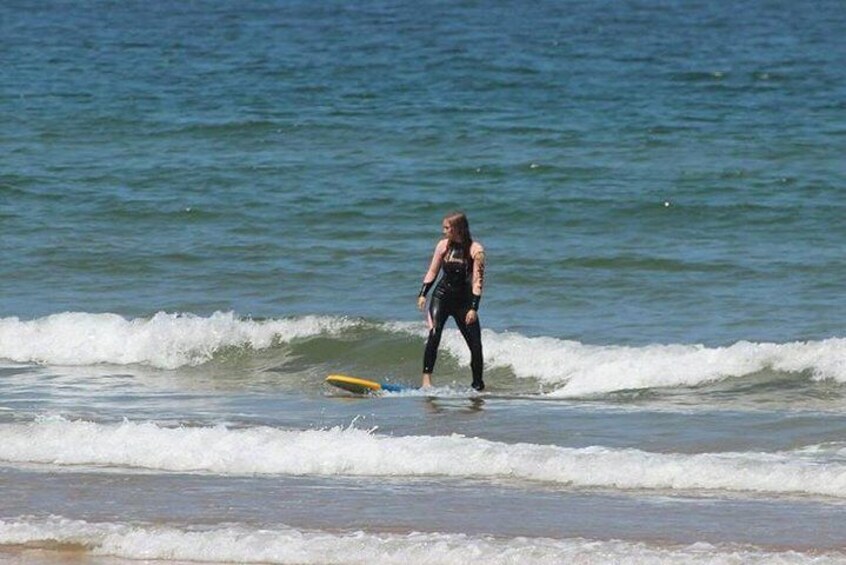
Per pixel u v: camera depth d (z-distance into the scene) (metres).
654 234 68.12
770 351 44.66
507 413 39.22
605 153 91.56
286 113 111.50
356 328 49.56
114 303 55.56
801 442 35.03
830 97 122.44
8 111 112.94
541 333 50.31
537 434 36.31
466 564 26.47
